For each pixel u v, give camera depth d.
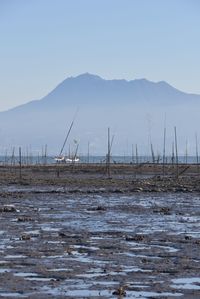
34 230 46.16
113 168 184.88
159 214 60.47
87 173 166.62
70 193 91.06
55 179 129.50
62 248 36.81
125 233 44.66
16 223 50.97
